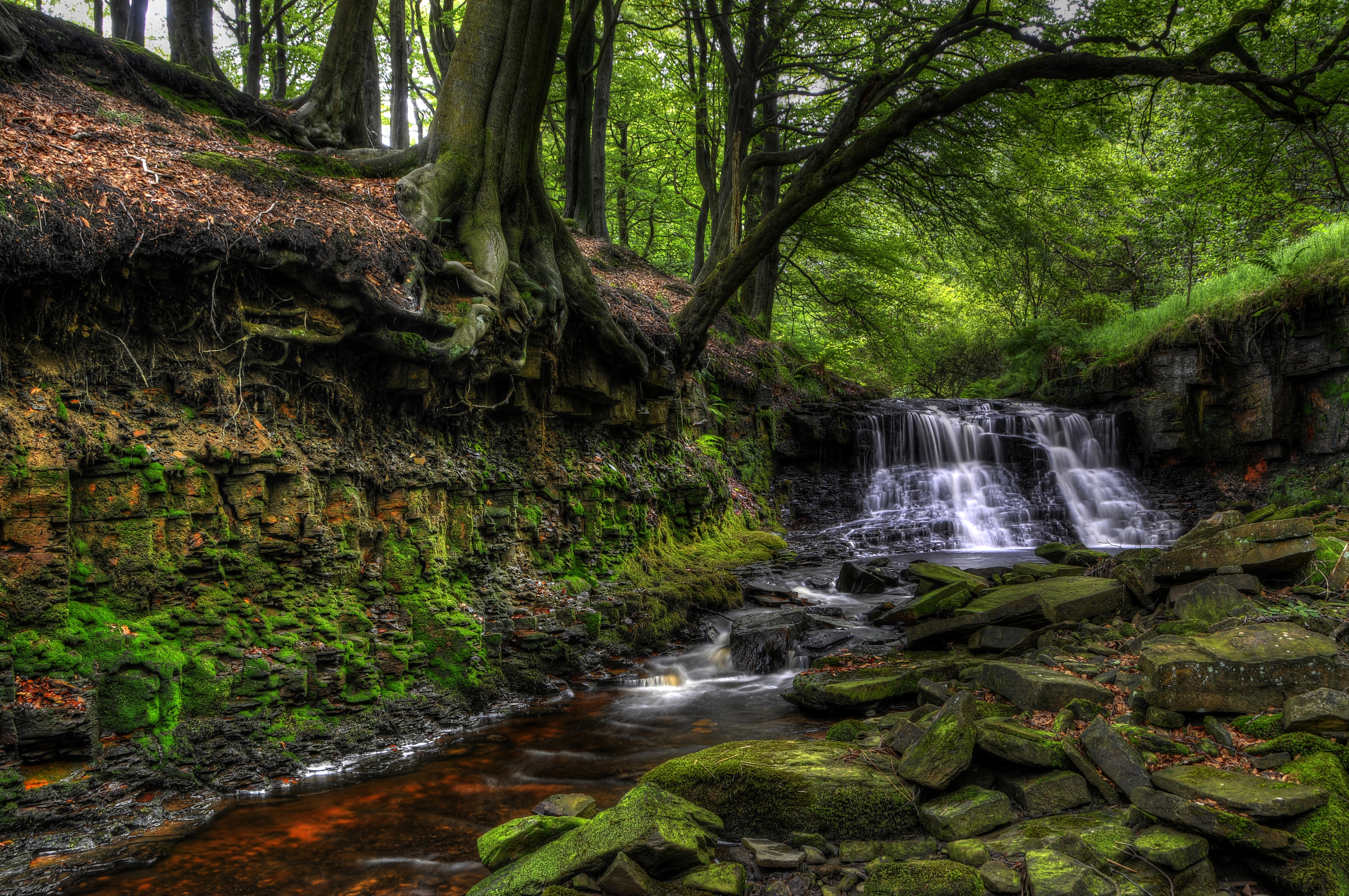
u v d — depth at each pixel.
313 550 5.95
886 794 4.16
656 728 6.23
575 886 3.45
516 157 8.73
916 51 13.39
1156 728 4.43
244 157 7.37
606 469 10.02
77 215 4.84
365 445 6.69
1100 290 27.86
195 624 5.20
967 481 18.47
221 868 3.96
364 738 5.68
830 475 18.88
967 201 20.08
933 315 29.86
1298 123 11.03
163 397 5.38
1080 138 15.85
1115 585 6.92
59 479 4.57
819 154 11.90
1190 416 18.20
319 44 18.84
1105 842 3.49
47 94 6.49
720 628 9.30
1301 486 15.76
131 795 4.52
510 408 8.47
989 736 4.36
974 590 8.55
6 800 4.05
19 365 4.65
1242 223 20.17
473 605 7.33
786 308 33.56
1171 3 11.37
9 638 4.32
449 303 7.38
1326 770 3.68
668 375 11.18
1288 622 4.87
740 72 18.64
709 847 3.90
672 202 28.59
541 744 5.89
